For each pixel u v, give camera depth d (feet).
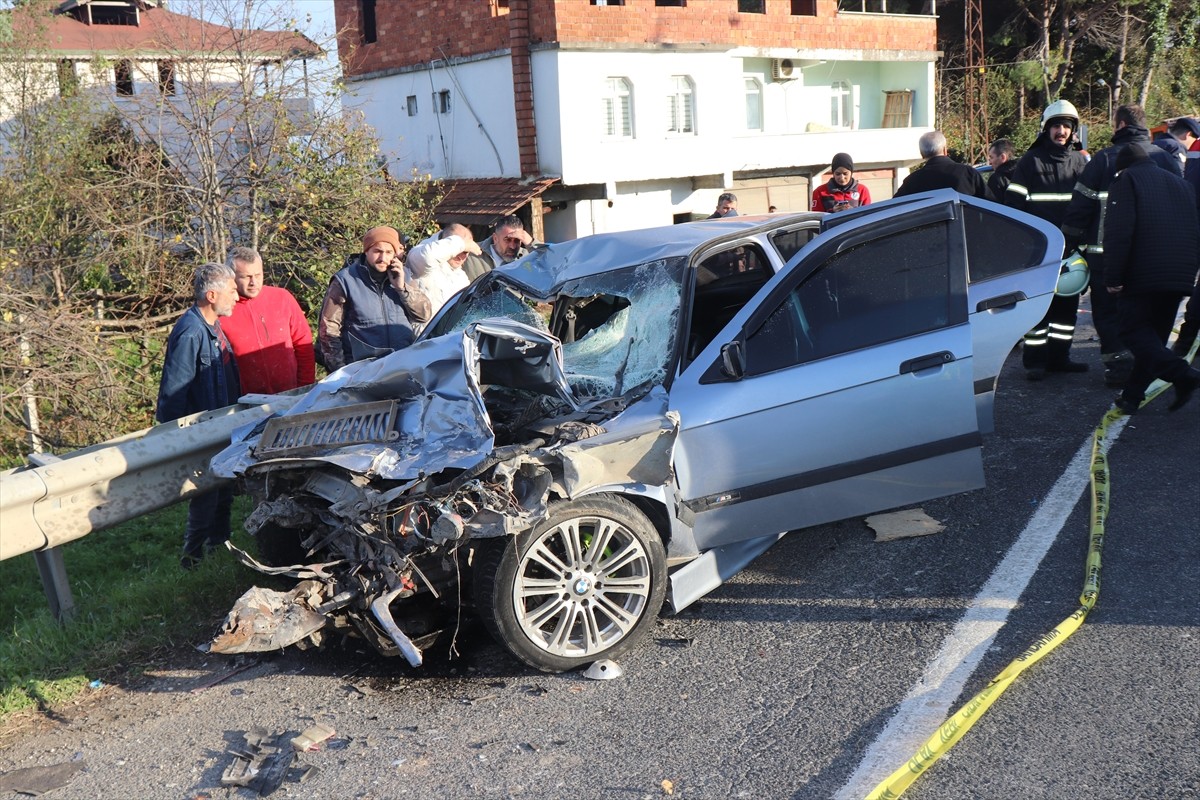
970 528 17.06
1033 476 19.19
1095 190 24.17
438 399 14.08
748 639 13.99
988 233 17.22
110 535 22.74
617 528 13.55
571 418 14.26
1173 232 21.06
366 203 41.39
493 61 72.38
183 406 18.69
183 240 38.68
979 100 119.34
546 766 11.32
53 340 29.81
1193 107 125.18
